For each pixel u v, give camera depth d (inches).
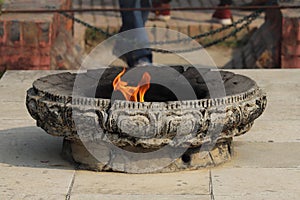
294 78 515.2
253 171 346.3
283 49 648.4
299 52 646.5
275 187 329.1
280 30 655.1
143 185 330.0
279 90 487.2
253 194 321.7
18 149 375.9
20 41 627.8
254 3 856.3
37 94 346.3
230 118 334.3
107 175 340.8
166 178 336.8
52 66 631.8
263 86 497.0
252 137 394.9
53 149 375.2
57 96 336.2
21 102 462.3
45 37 627.8
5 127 411.5
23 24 626.2
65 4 726.5
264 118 427.5
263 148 378.0
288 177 339.9
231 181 334.3
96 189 327.0
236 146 380.8
